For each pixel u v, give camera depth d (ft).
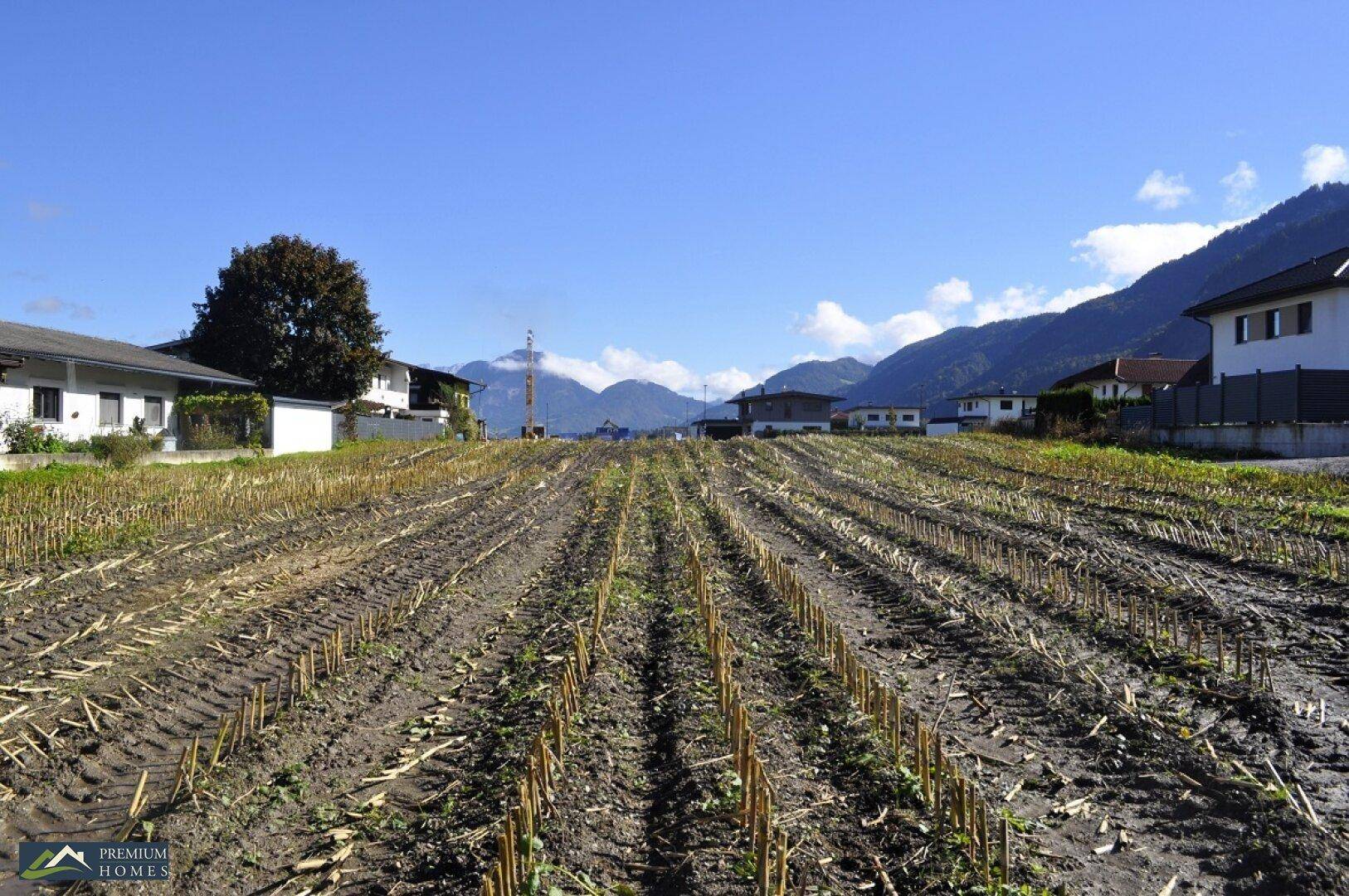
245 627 27.71
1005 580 32.45
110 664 23.91
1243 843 14.11
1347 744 17.51
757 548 38.78
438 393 190.39
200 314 121.29
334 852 14.76
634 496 67.62
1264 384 79.46
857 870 13.78
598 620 26.18
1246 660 22.44
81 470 63.31
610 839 14.82
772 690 21.76
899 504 57.57
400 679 23.02
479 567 37.93
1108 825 15.12
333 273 122.83
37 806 16.17
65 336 86.89
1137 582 31.27
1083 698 20.48
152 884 13.71
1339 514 42.09
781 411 225.35
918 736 16.31
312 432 106.93
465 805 16.15
